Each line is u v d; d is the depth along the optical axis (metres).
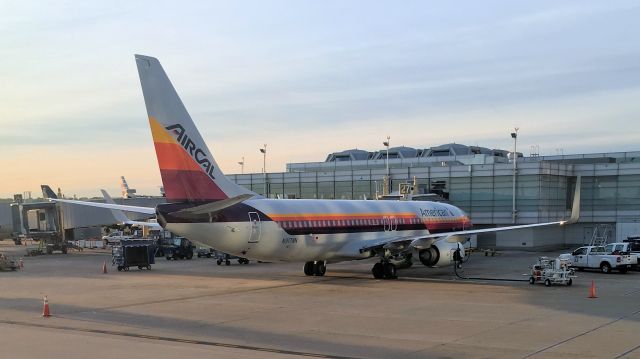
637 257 35.97
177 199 24.73
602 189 60.03
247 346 14.59
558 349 13.96
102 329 17.16
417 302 22.36
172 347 14.44
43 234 59.50
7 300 23.77
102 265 43.34
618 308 20.53
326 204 31.75
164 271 37.19
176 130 24.62
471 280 30.67
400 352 13.84
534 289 26.52
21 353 13.73
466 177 62.06
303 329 16.91
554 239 60.72
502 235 60.28
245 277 32.66
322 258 31.52
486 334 15.92
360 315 19.36
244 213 27.03
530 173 57.88
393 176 66.50
